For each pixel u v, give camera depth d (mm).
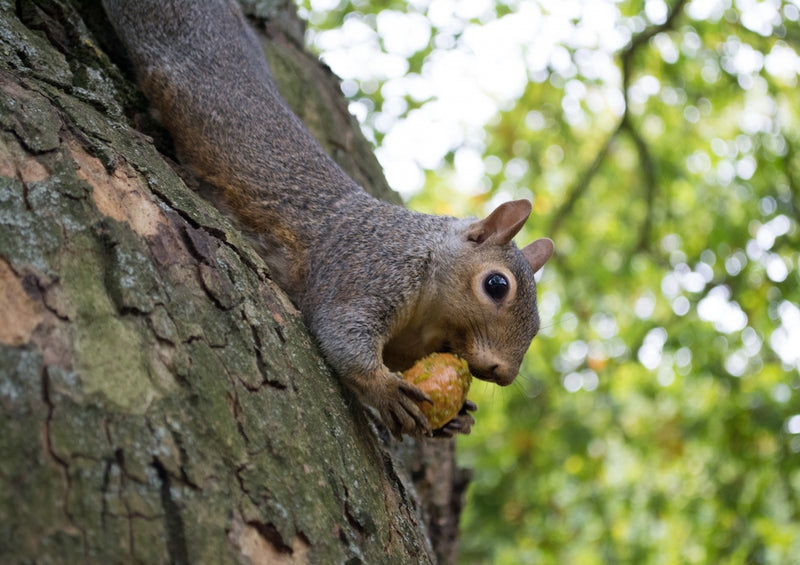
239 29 838
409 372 746
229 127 787
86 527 586
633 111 1448
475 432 1476
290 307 711
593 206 1545
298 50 969
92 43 768
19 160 643
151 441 611
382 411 732
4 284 612
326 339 740
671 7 1315
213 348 649
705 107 1378
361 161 959
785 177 1333
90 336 619
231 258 683
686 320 1338
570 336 1455
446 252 780
